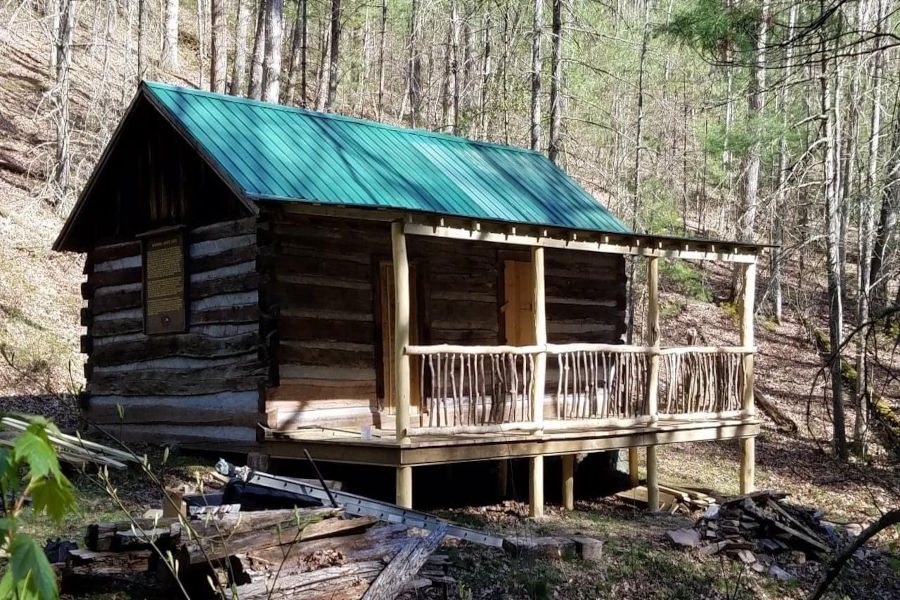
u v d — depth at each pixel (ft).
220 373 37.37
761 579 33.40
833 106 64.08
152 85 38.42
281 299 35.60
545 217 44.50
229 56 127.13
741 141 61.11
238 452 36.63
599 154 99.45
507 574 28.78
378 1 115.14
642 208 77.77
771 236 80.79
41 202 66.59
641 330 84.89
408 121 118.11
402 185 40.24
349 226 38.32
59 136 66.18
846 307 89.97
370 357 38.81
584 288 47.83
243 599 20.83
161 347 40.68
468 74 93.97
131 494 32.45
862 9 61.36
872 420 60.29
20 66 88.58
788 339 87.86
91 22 106.22
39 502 7.26
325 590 22.29
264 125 39.93
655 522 39.42
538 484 37.32
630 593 30.27
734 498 40.55
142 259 41.70
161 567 22.66
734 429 44.78
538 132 64.59
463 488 42.11
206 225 38.60
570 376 46.55
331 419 37.14
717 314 92.53
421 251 40.86
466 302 42.47
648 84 100.22
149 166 42.01
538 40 64.85
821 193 69.36
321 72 98.53
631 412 41.70
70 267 62.80
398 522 27.02
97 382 44.32
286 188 34.83
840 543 38.27
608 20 84.84
